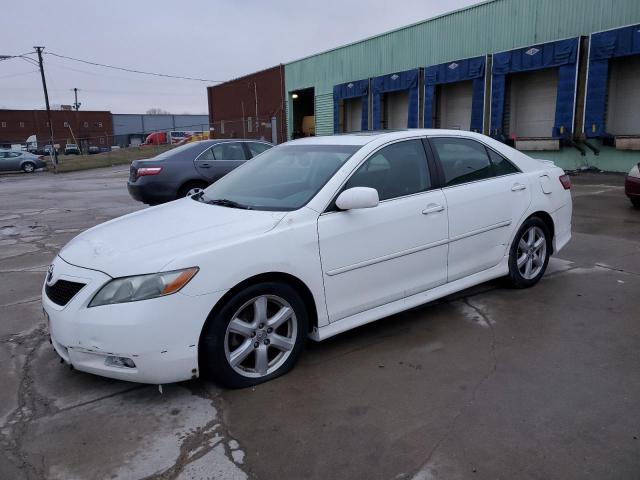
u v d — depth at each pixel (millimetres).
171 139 59406
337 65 27172
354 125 27422
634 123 15602
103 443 2773
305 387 3287
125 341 2910
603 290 4871
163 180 9125
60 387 3387
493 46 18953
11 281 5863
